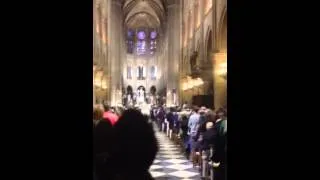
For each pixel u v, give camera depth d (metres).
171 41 34.12
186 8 26.38
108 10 25.19
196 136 9.95
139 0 47.22
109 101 24.14
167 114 20.33
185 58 26.38
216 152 6.34
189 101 22.22
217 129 6.88
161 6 45.28
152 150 2.52
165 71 43.50
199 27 19.95
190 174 9.97
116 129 2.55
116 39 33.56
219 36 14.18
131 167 2.51
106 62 23.44
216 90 14.00
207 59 17.59
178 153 14.16
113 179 2.60
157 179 9.30
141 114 2.57
